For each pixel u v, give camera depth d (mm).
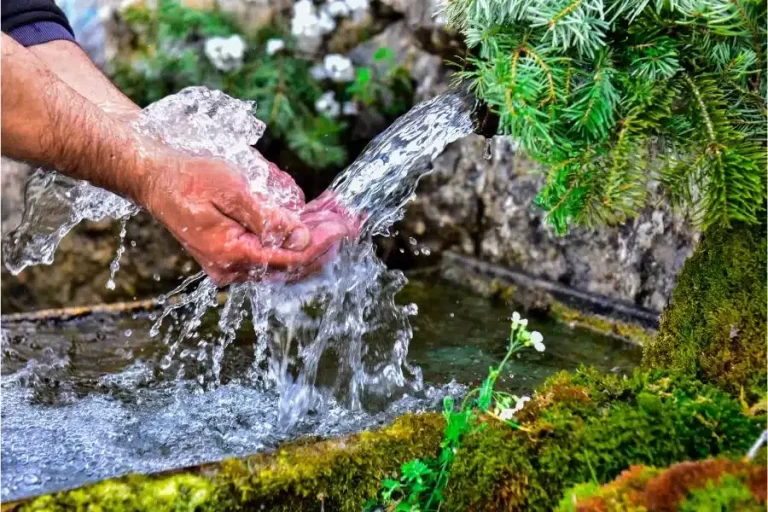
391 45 1814
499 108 1032
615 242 1415
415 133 1075
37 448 1006
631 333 1360
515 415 969
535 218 1540
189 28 1808
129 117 1127
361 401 1139
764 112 986
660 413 926
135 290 1808
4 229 1750
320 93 1812
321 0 1788
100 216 1176
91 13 1773
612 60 997
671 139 1030
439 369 1250
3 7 1182
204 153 1044
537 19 972
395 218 1151
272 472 935
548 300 1485
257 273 1080
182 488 914
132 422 1078
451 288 1632
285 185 1138
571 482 910
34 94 954
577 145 1012
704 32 984
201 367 1255
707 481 836
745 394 977
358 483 956
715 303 1019
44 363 1275
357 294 1191
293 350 1249
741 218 974
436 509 960
